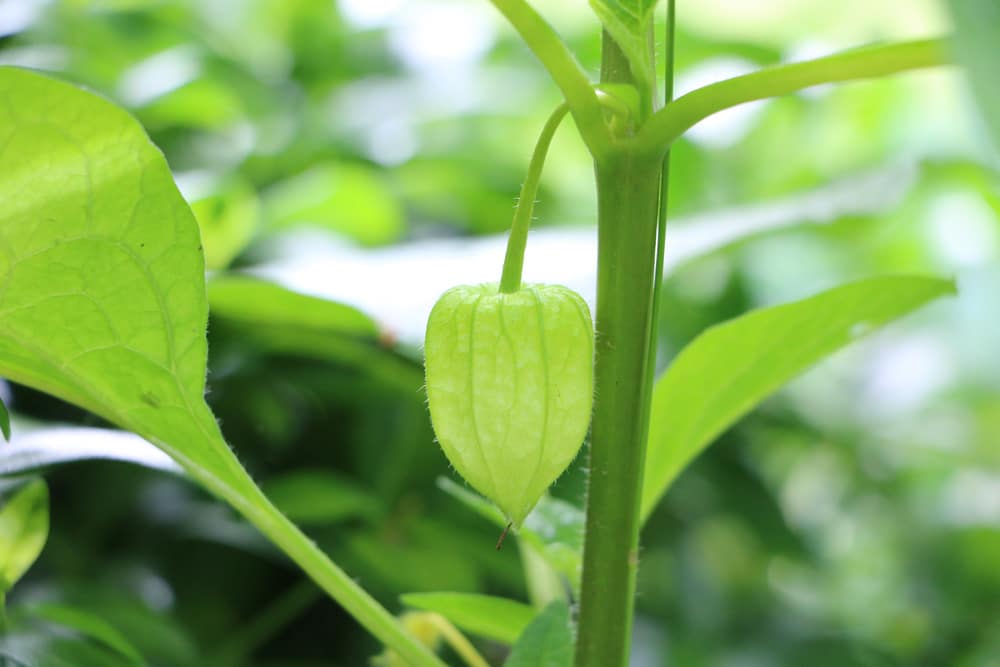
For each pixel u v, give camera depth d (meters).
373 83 1.13
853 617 1.21
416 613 0.55
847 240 1.16
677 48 1.24
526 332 0.47
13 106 0.45
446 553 0.71
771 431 1.09
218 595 0.73
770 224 0.70
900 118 1.50
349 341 0.70
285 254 0.88
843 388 1.49
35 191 0.46
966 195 1.30
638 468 0.48
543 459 0.48
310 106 1.10
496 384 0.47
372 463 0.76
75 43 0.97
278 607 0.69
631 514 0.48
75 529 0.68
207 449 0.49
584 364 0.47
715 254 0.70
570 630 0.48
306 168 1.01
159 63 0.95
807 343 0.53
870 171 1.00
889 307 0.53
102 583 0.64
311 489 0.67
